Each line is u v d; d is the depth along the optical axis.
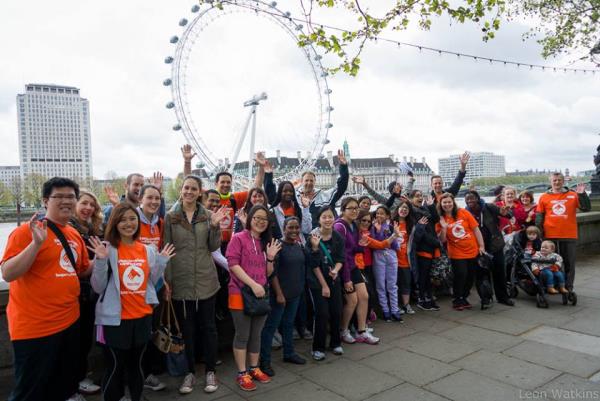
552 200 7.28
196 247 4.22
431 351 5.01
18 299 3.22
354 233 5.54
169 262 4.18
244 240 4.33
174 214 4.25
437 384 4.14
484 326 5.86
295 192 5.74
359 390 4.08
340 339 5.16
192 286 4.16
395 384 4.18
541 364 4.53
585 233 10.89
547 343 5.14
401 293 6.57
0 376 4.27
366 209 6.42
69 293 3.39
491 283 7.56
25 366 3.22
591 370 4.35
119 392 3.57
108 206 5.20
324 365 4.72
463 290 6.71
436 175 7.55
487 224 6.86
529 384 4.08
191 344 4.20
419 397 3.90
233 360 4.95
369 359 4.83
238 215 4.95
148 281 3.72
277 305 4.60
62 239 3.39
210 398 4.02
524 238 7.34
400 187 7.68
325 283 4.88
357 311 5.42
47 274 3.26
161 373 4.61
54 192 3.39
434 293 7.45
